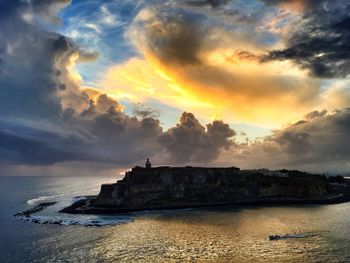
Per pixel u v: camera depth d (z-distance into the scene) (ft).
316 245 322.55
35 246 334.85
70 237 375.25
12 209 626.64
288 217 494.59
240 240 347.56
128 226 440.04
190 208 620.90
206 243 337.93
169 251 310.45
